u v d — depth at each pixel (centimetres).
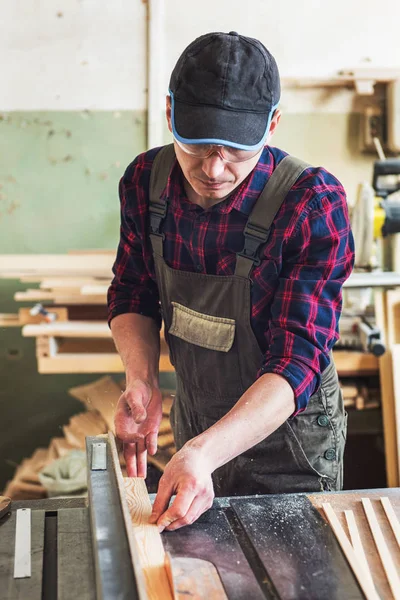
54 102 320
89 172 325
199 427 173
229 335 157
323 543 120
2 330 329
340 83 321
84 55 317
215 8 316
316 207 140
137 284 176
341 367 267
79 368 276
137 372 160
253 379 160
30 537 119
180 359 170
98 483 122
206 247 152
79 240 330
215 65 124
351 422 295
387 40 323
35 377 332
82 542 118
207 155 126
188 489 121
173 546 118
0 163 322
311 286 140
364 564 115
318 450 166
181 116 126
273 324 142
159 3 312
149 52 316
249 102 125
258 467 164
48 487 279
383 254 330
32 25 313
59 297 283
